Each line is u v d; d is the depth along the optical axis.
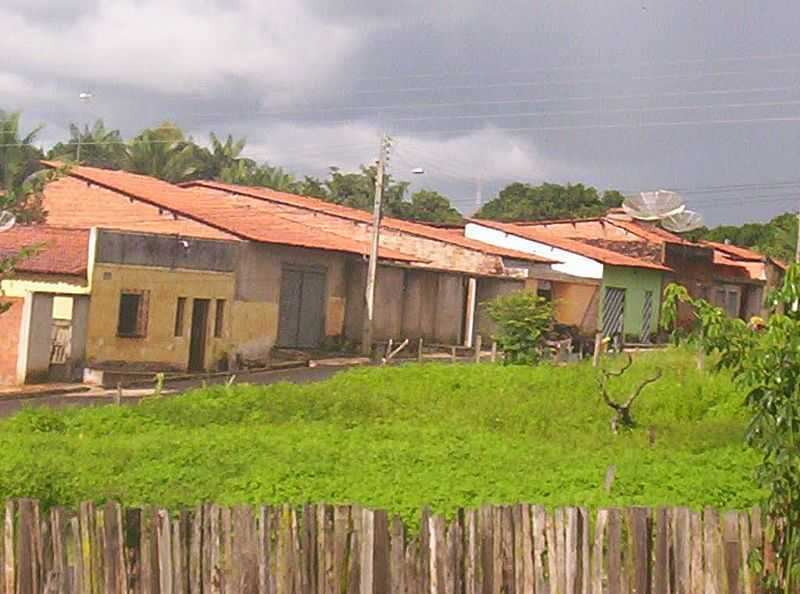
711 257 64.31
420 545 8.90
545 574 9.01
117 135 67.75
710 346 9.45
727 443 19.72
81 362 33.72
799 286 9.18
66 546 8.95
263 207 53.31
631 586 8.95
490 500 13.80
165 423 21.69
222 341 38.41
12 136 51.62
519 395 24.75
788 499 8.96
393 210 80.88
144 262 35.28
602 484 15.03
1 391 30.00
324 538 8.88
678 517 8.98
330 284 44.66
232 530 8.91
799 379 8.98
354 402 23.34
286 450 17.72
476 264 51.19
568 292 54.06
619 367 27.72
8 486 13.58
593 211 84.69
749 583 9.02
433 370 27.89
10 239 35.94
